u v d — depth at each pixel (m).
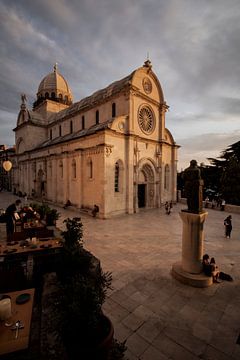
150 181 29.06
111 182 22.41
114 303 7.04
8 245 8.01
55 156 31.00
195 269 8.59
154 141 28.38
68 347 3.04
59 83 46.03
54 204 31.00
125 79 26.22
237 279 8.80
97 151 22.56
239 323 6.11
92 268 5.54
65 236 6.23
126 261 10.53
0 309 3.47
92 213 22.31
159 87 29.09
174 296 7.48
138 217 22.25
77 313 3.09
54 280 5.39
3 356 2.93
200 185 8.53
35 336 3.62
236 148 41.97
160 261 10.55
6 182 64.75
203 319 6.27
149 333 5.69
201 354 5.02
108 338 3.11
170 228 17.36
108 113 26.83
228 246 13.07
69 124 34.44
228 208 26.58
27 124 40.81
